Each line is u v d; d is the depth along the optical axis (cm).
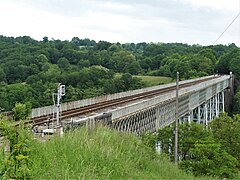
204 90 7731
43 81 7438
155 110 4147
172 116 5062
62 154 1089
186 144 3259
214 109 9762
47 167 960
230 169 2741
